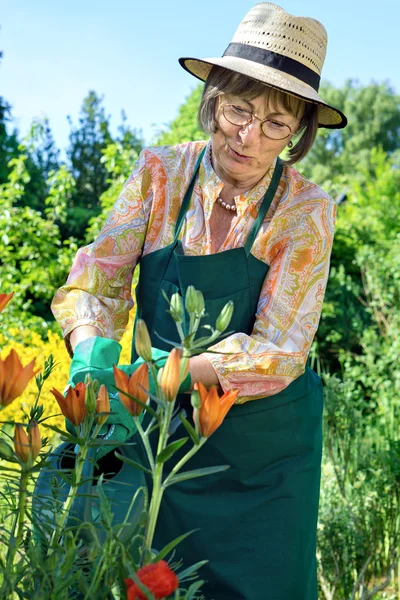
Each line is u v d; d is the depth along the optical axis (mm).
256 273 1634
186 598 840
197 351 938
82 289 1646
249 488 1641
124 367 1354
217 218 1683
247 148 1547
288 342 1564
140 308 1719
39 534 1024
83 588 914
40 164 13766
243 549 1611
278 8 1602
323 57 1644
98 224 7320
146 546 936
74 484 998
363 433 5004
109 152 7293
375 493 3432
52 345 4457
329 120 1723
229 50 1628
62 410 1006
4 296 940
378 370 6328
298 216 1653
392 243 8695
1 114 13641
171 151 1745
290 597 1622
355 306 8914
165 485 938
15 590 894
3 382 877
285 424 1641
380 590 2957
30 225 7320
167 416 919
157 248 1688
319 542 3096
